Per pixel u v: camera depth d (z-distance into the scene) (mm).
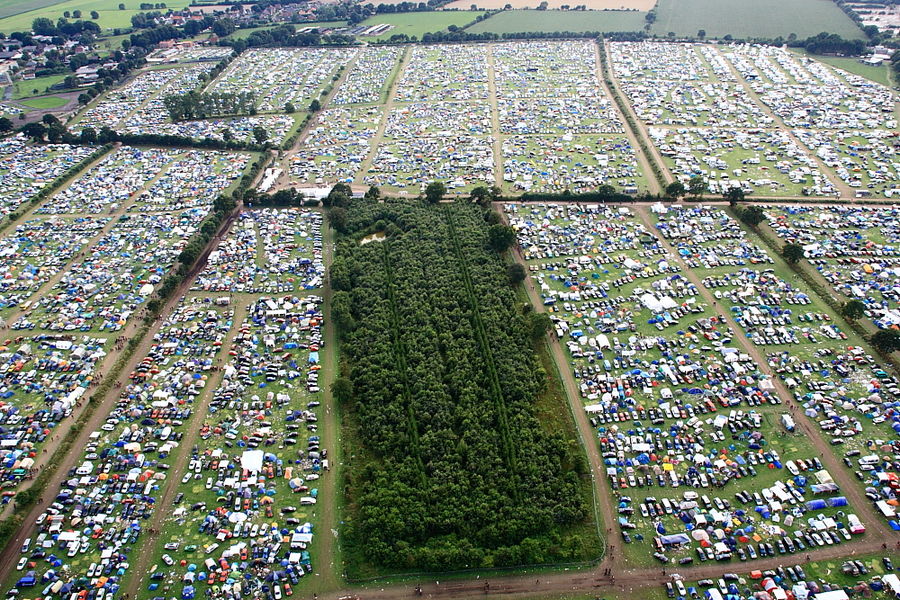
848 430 156375
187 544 136125
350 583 128875
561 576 128875
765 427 159000
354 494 145625
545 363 182625
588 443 157500
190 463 153750
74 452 157000
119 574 130500
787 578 126625
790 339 187125
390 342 186750
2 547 133875
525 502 140000
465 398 165000
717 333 191750
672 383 173750
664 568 129875
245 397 173000
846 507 139250
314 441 158875
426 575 129875
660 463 151000
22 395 174500
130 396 173000
